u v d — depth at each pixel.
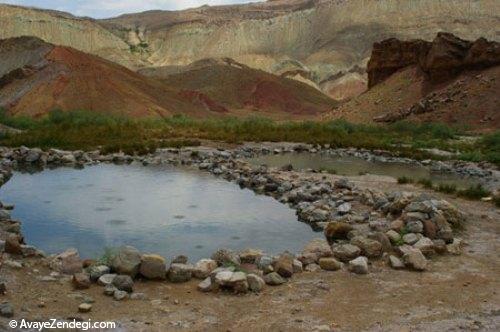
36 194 16.56
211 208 14.99
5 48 109.81
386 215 13.16
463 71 66.25
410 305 7.62
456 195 16.33
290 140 38.19
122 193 16.98
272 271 8.95
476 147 37.06
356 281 8.65
